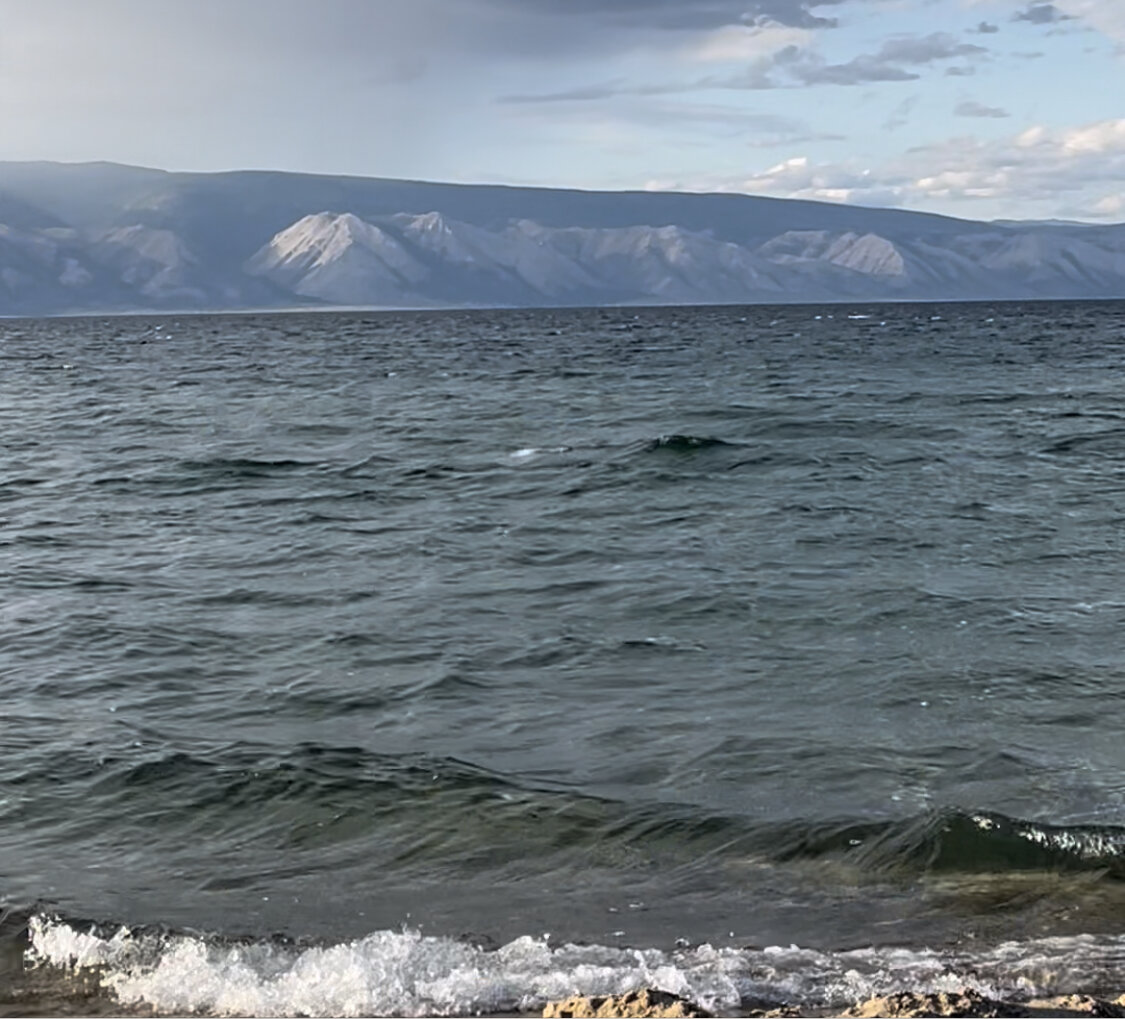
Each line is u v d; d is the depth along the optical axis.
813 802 11.53
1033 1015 7.56
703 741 13.16
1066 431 39.91
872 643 16.81
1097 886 9.76
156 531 26.11
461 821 11.16
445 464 35.09
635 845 10.67
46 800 11.70
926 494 28.62
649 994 7.77
